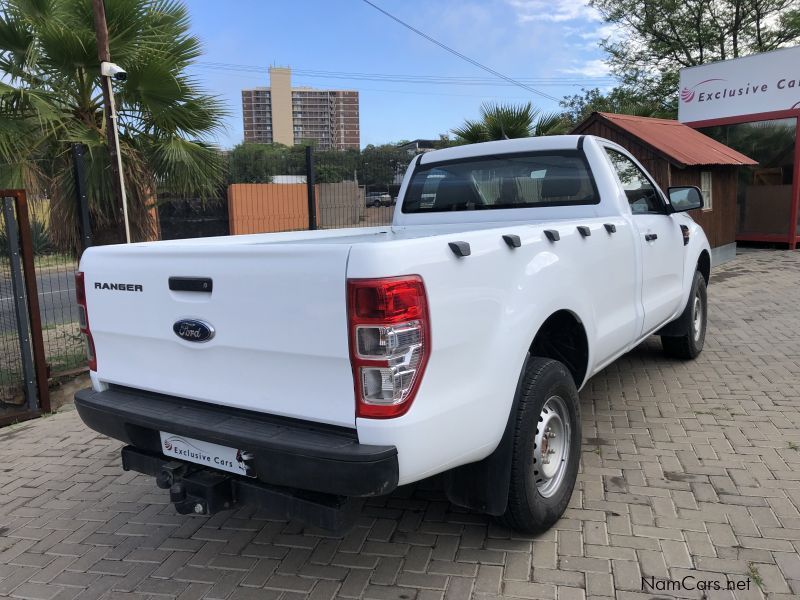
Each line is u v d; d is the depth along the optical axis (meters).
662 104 28.73
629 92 29.28
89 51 6.39
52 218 6.54
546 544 3.08
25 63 6.30
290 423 2.51
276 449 2.35
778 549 2.94
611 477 3.72
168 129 7.18
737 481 3.61
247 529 3.42
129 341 2.98
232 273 2.52
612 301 3.95
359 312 2.22
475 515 3.41
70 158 6.50
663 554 2.94
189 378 2.76
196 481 2.64
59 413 5.60
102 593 2.91
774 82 13.76
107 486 4.09
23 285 5.36
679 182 11.14
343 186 9.23
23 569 3.14
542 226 3.22
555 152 4.46
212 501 2.59
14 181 6.28
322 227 9.18
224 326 2.58
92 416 3.00
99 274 3.04
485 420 2.64
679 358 6.02
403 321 2.25
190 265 2.65
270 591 2.85
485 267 2.66
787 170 14.59
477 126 14.86
